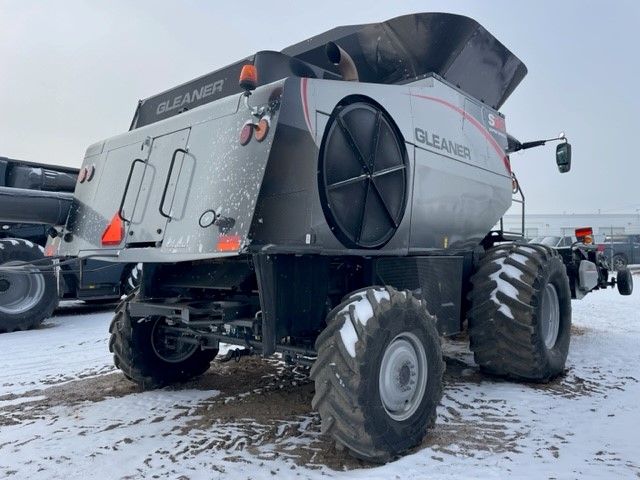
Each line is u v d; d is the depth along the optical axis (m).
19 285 7.47
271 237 2.58
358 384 2.49
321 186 2.88
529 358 3.90
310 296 3.07
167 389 4.10
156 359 4.10
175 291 3.96
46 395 3.97
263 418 3.30
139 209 3.29
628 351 5.32
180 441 2.88
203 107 3.11
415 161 3.62
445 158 3.99
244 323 2.97
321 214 2.86
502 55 4.73
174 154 3.14
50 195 4.00
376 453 2.52
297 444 2.82
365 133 3.20
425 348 2.92
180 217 2.94
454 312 4.11
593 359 4.97
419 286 3.74
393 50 4.35
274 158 2.61
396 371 2.75
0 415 3.44
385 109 3.41
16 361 5.30
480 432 2.98
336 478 2.37
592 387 3.97
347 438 2.51
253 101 2.79
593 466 2.47
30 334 7.07
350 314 2.65
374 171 3.23
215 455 2.67
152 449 2.77
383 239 3.30
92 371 4.85
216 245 2.64
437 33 4.13
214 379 4.38
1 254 7.29
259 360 5.07
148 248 3.07
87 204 3.84
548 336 4.40
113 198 3.59
